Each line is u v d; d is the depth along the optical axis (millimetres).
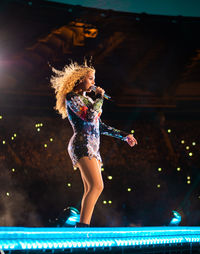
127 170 17938
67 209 3082
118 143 19109
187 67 16688
